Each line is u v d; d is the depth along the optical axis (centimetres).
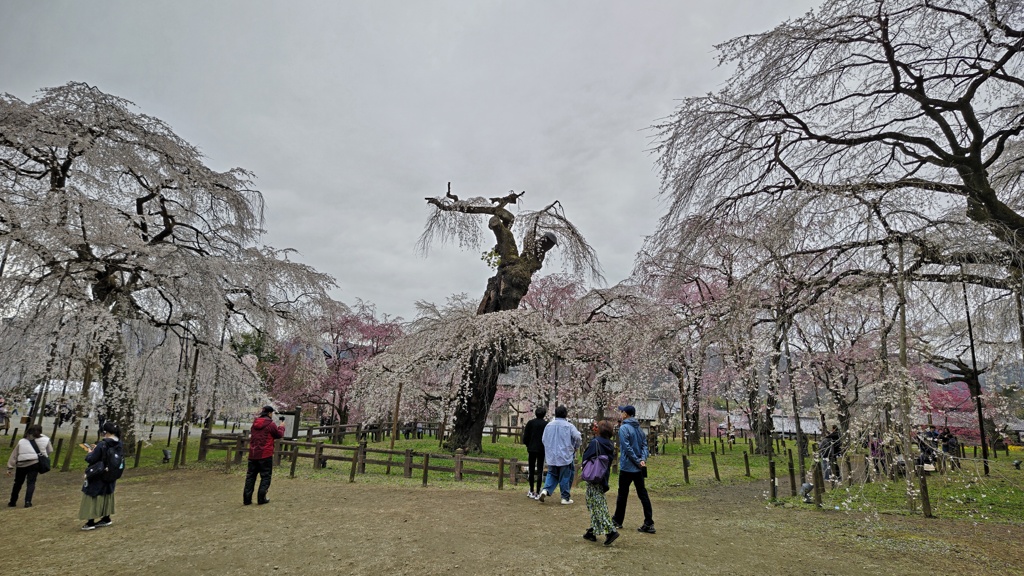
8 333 1141
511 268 1608
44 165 1271
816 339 929
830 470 969
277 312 1566
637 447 616
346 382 2583
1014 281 699
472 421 1520
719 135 857
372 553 521
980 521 690
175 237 1483
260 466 785
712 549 539
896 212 739
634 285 1759
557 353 1384
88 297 1136
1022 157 855
